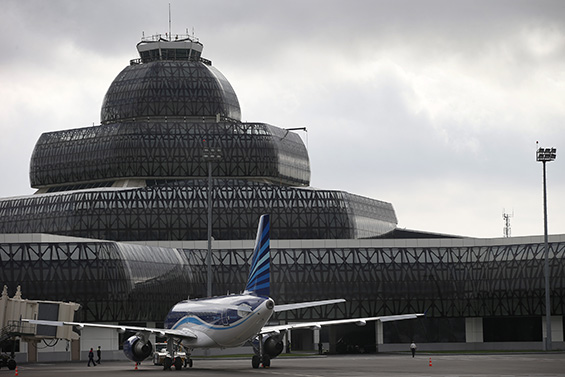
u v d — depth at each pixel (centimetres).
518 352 18500
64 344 17488
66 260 18412
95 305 18450
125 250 19188
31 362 16900
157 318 19800
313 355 18050
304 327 10938
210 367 11981
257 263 10475
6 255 18112
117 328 10594
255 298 10306
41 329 13288
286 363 13200
